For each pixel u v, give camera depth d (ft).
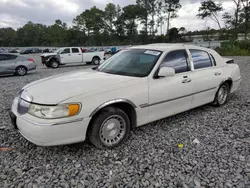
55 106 8.50
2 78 35.78
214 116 14.44
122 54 13.65
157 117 11.66
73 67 54.60
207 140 11.10
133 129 12.37
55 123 8.43
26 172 8.47
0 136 11.49
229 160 9.25
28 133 8.71
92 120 9.46
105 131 9.85
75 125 8.82
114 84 10.05
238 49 84.38
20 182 7.89
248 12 151.12
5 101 18.80
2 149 10.16
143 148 10.28
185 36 230.68
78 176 8.24
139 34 263.29
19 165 8.92
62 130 8.60
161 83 11.37
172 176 8.22
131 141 10.95
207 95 14.57
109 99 9.55
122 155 9.66
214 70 14.80
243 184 7.77
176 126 12.84
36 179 8.06
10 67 37.60
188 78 12.72
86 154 9.72
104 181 7.96
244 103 17.28
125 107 10.71
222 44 94.73
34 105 8.75
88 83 10.03
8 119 13.98
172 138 11.32
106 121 9.78
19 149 10.18
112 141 10.19
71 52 57.47
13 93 22.36
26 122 8.75
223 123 13.29
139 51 13.01
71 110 8.64
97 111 9.33
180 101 12.59
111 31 288.10
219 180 7.98
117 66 12.59
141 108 10.72
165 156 9.59
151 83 11.00
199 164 8.97
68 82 10.28
